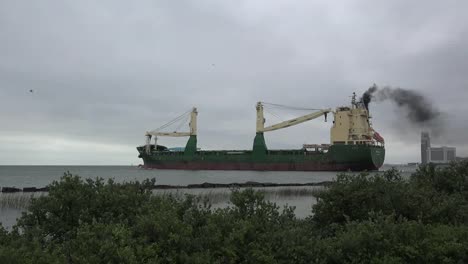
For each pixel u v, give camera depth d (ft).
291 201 117.91
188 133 497.46
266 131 449.48
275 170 432.25
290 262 30.22
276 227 34.42
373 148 389.19
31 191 131.75
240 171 471.62
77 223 34.73
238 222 32.12
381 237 33.35
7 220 83.61
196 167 481.46
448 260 32.89
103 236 26.91
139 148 545.03
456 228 38.37
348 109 411.34
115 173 438.81
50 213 35.19
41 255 24.61
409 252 33.09
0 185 247.09
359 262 32.14
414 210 44.91
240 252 29.78
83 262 23.93
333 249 32.42
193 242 28.63
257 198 37.99
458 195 53.72
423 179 64.23
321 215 45.93
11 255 23.45
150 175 388.98
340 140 408.67
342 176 48.70
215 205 101.60
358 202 44.68
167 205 34.12
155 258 25.43
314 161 410.93
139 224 29.25
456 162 69.00
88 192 37.06
